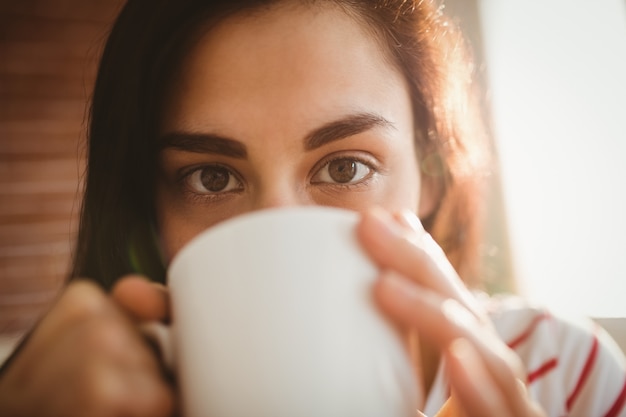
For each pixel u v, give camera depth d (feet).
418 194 1.24
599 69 1.98
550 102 2.14
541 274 2.14
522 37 2.24
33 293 3.43
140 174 1.20
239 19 1.03
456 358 0.64
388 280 0.65
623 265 1.86
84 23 2.81
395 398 0.64
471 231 1.62
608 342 1.37
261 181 1.03
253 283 0.63
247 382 0.62
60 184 3.24
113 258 1.24
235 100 1.01
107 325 0.62
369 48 1.07
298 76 1.01
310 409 0.61
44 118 3.04
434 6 1.38
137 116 1.15
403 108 1.14
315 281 0.63
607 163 1.95
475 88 1.71
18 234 3.30
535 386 1.25
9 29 2.74
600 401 1.26
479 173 1.66
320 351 0.62
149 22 1.11
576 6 2.05
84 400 0.57
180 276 0.65
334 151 1.03
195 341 0.64
